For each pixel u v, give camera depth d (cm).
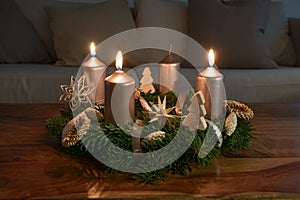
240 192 66
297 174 74
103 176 71
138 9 231
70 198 63
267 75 196
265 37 225
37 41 217
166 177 70
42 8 228
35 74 181
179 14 232
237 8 215
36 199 62
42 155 79
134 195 64
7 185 66
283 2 266
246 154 83
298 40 238
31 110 114
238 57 212
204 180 70
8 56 207
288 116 113
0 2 214
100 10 216
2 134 92
